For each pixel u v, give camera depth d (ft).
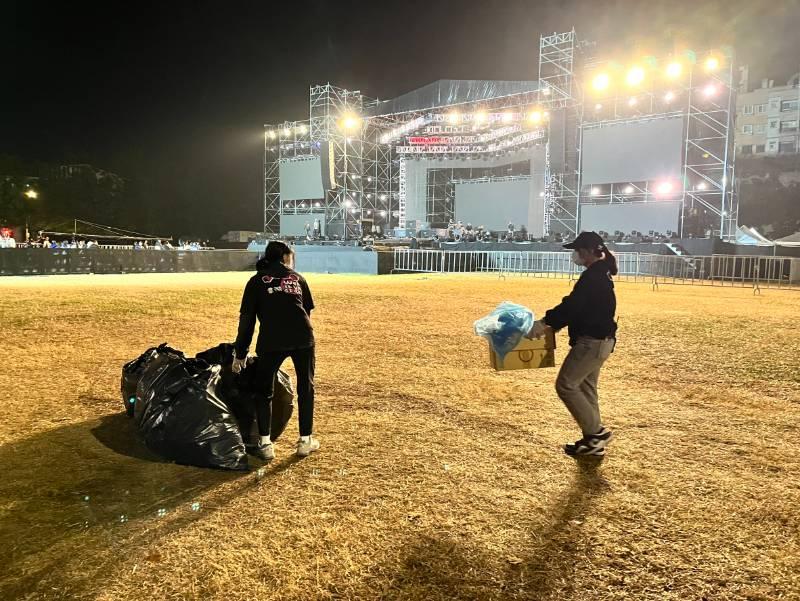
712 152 107.14
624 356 26.37
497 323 13.30
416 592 8.21
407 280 80.43
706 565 9.04
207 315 37.88
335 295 53.36
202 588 8.21
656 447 14.58
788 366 24.29
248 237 178.70
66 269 88.74
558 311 12.97
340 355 25.77
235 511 10.68
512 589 8.32
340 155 138.10
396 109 139.23
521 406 18.07
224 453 12.73
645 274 90.74
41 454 13.48
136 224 185.37
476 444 14.58
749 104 219.61
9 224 158.71
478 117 130.82
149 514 10.50
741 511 10.96
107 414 16.66
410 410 17.52
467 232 126.82
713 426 16.39
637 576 8.71
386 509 10.84
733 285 75.36
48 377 21.08
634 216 112.47
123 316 36.73
